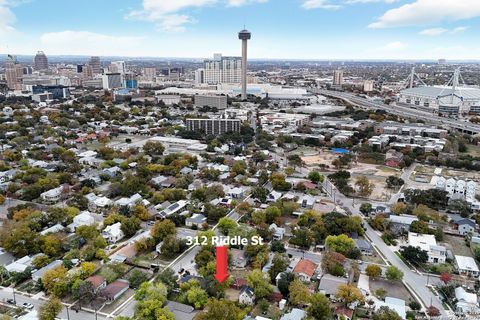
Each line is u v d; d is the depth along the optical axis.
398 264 144.62
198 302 116.00
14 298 120.06
